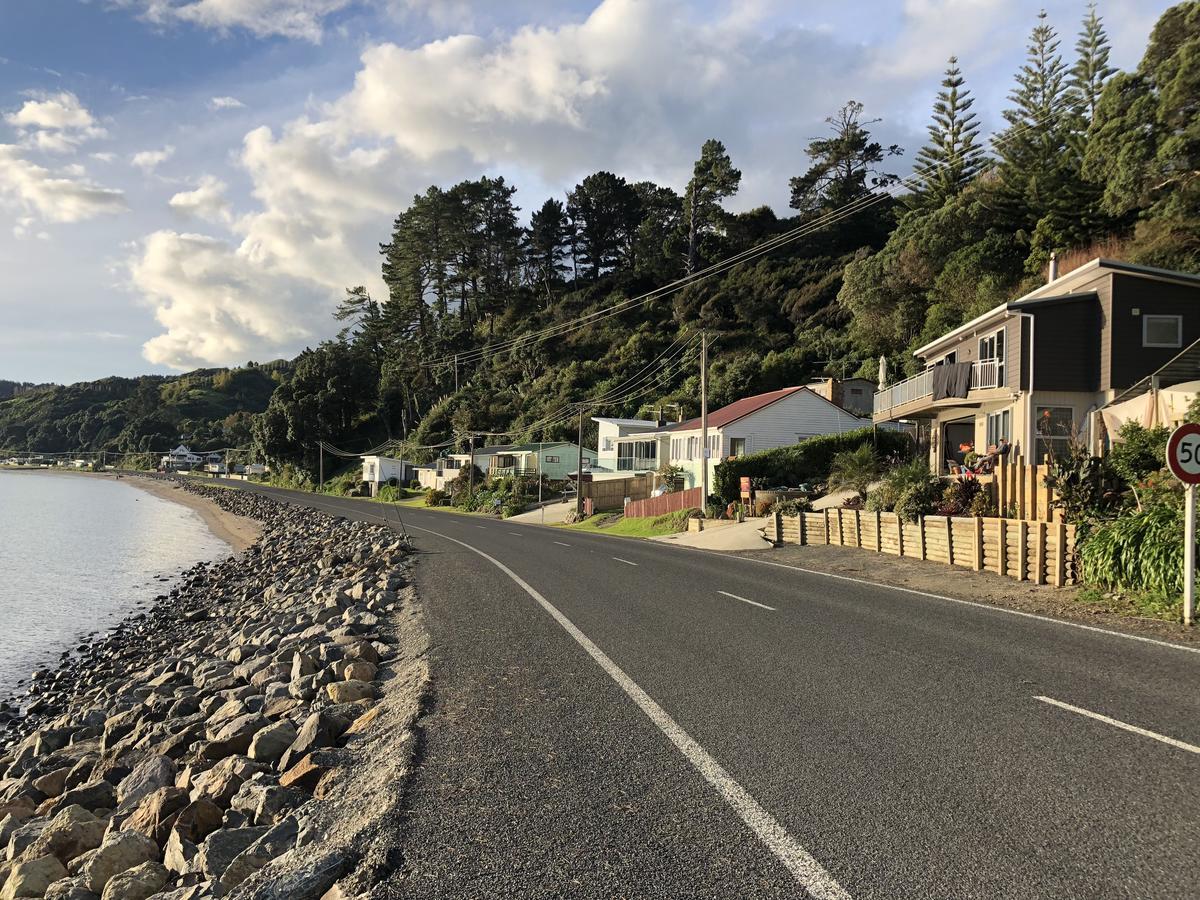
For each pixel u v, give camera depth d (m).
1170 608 10.73
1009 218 45.41
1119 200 36.66
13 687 17.14
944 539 16.89
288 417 104.50
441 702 7.09
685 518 35.69
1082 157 42.38
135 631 22.33
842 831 4.27
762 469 37.09
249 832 5.05
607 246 117.50
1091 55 49.62
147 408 180.38
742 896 3.63
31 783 9.09
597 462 67.19
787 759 5.39
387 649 10.47
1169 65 34.34
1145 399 20.16
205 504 82.56
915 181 57.78
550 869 3.94
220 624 20.17
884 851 4.03
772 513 29.12
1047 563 13.78
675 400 67.62
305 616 15.25
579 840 4.25
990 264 43.53
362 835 4.44
